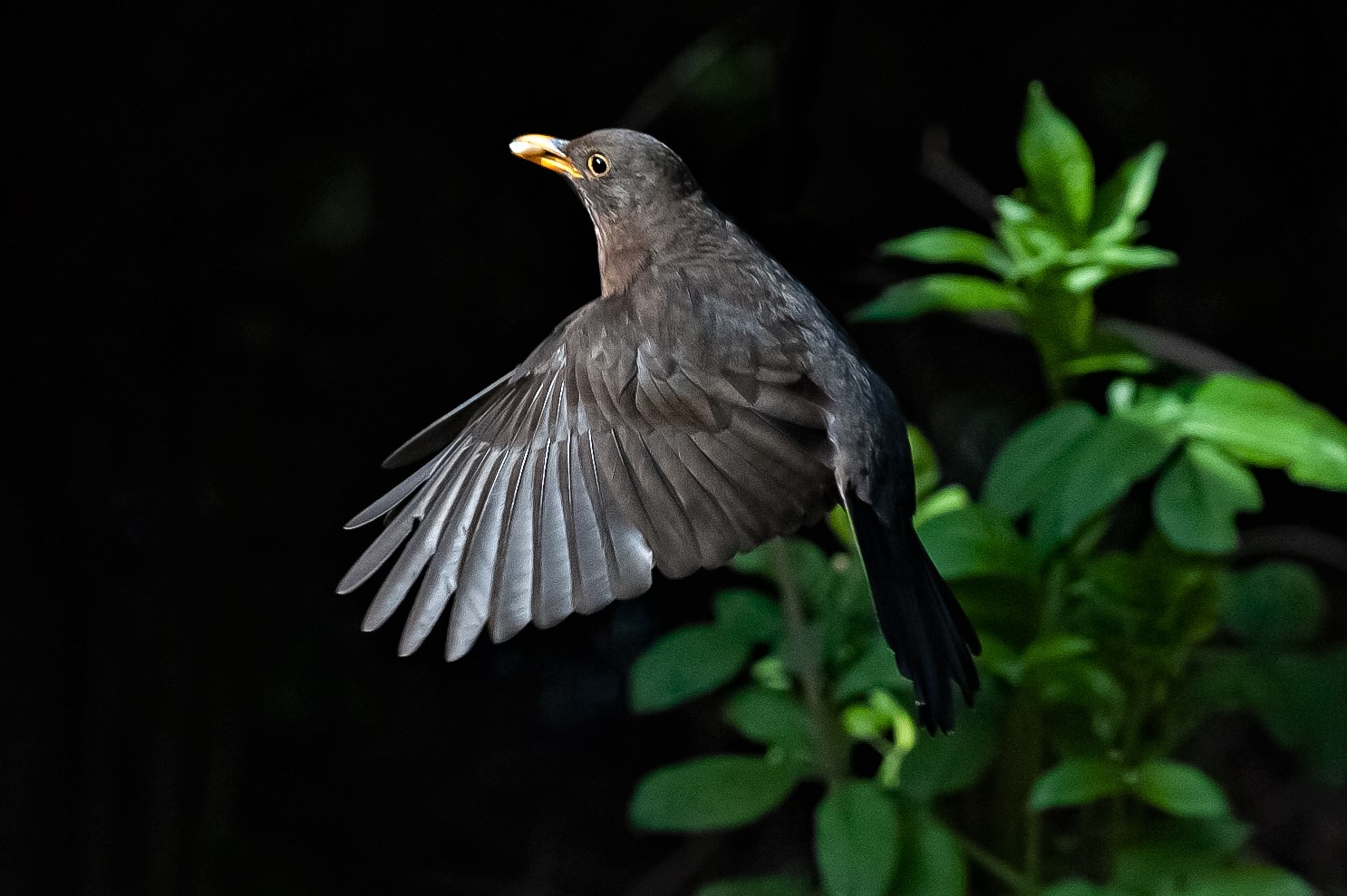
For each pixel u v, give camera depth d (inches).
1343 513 211.9
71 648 209.6
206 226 209.9
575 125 212.5
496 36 211.5
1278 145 213.2
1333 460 193.6
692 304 190.2
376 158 211.0
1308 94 212.7
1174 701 197.3
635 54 212.4
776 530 189.0
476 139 211.9
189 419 210.8
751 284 190.7
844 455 189.3
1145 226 197.0
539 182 212.1
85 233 209.0
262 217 210.5
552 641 223.3
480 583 188.9
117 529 210.2
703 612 220.4
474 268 212.1
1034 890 195.8
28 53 207.6
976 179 212.7
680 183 192.4
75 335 209.3
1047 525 194.5
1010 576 194.9
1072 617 196.7
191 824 211.0
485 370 212.8
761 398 189.6
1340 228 213.2
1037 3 212.4
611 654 222.8
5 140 207.9
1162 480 194.1
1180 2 212.4
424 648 219.5
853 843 194.4
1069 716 196.7
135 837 210.4
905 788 195.5
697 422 189.5
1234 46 212.5
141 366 210.1
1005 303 196.4
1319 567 211.9
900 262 203.6
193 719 211.2
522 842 214.7
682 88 211.8
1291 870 208.5
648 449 189.5
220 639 211.5
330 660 213.2
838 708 196.5
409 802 214.8
